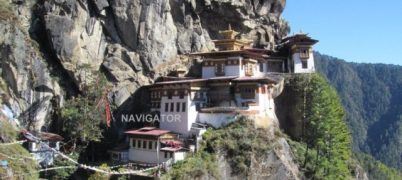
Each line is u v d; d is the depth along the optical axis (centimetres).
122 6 8138
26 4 7894
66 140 7312
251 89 7588
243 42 8556
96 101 7394
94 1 7906
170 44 8600
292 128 8000
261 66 9019
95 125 7206
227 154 6719
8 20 7388
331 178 7181
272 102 8006
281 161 6825
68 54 7638
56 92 7531
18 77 7238
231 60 8106
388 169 14012
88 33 7912
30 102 7319
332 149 7356
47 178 6500
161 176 6091
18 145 6612
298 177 7019
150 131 7156
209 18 9275
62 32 7638
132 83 8144
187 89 7438
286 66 9269
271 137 7144
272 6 9988
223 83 7788
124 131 7862
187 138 7212
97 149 7525
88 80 7675
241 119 7162
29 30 7831
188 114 7375
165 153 6719
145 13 8250
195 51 8912
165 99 7712
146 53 8256
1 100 7000
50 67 7706
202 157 6581
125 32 8200
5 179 5669
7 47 7225
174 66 8569
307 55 8888
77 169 6800
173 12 8712
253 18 9694
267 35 9850
